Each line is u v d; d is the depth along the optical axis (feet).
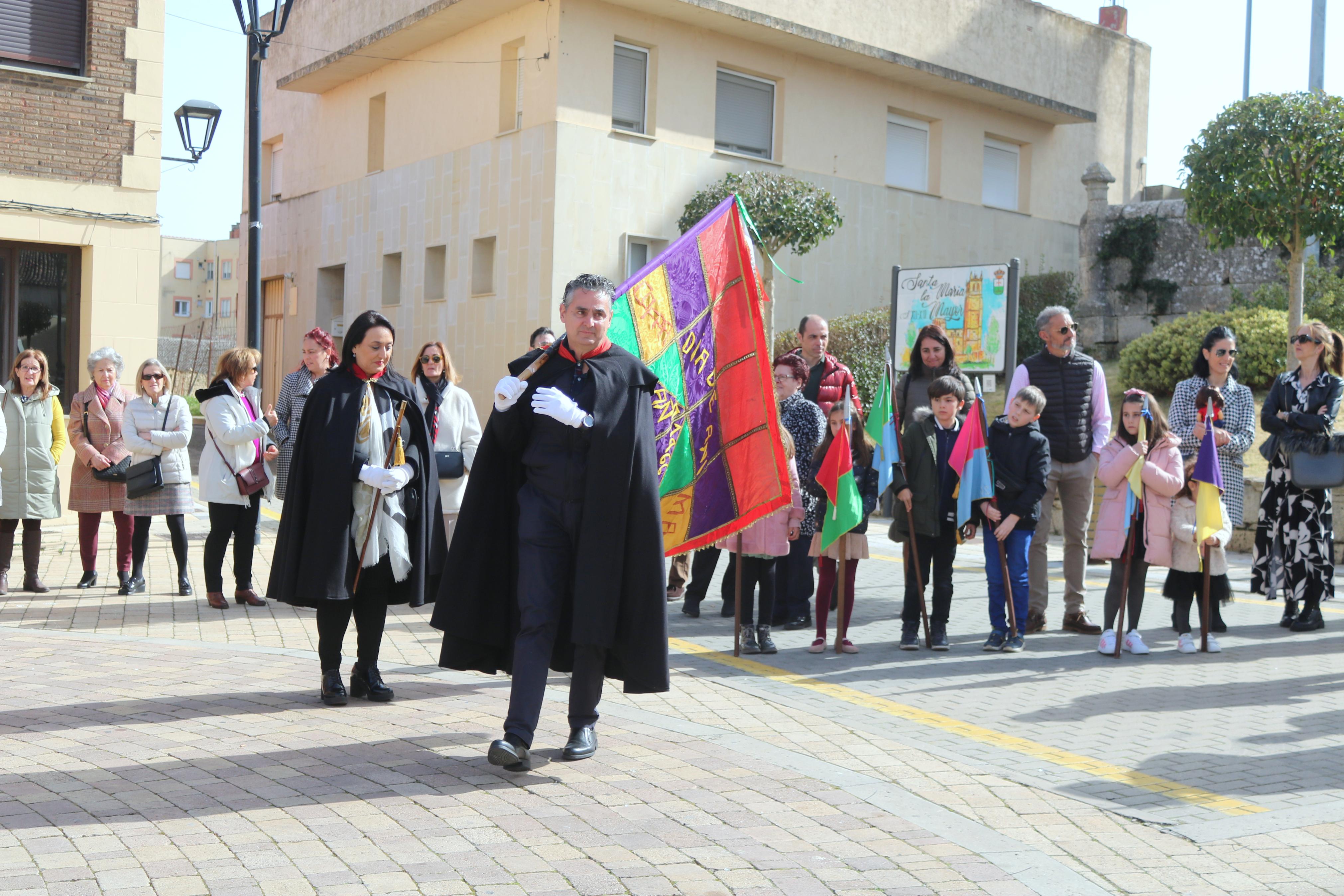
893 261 76.79
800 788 15.42
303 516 18.67
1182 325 57.88
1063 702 21.17
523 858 12.64
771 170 70.03
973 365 45.98
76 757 15.83
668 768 16.08
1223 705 21.02
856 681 22.72
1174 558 25.82
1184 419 30.12
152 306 43.80
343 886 11.75
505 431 16.03
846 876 12.55
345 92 80.18
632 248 65.46
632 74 65.31
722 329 20.79
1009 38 82.17
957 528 25.91
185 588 30.35
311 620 27.37
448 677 21.62
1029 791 15.74
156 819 13.48
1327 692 22.04
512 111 66.13
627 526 15.89
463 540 16.22
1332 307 61.52
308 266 84.07
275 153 90.79
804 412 27.14
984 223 82.89
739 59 68.74
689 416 20.94
